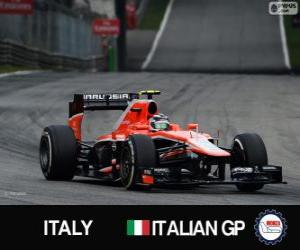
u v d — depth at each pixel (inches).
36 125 3211.1
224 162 1834.4
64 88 4628.4
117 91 4439.0
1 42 6461.6
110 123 3316.9
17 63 6668.3
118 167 1936.5
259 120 3415.4
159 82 5039.4
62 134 2042.3
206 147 1812.3
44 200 1662.2
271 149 2790.4
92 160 2069.4
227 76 5767.7
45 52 7337.6
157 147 1936.5
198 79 5354.3
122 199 1694.1
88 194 1768.0
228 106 3833.7
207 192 1875.0
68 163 2027.6
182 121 3373.5
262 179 1828.2
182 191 1875.0
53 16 7844.5
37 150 2650.1
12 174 2118.6
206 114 3567.9
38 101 3978.8
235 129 3186.5
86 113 3572.8
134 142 1809.8
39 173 2180.1
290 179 2201.0
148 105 1969.7
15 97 4153.5
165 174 1782.7
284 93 4453.7
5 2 6363.2
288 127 3250.5
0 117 3385.8
